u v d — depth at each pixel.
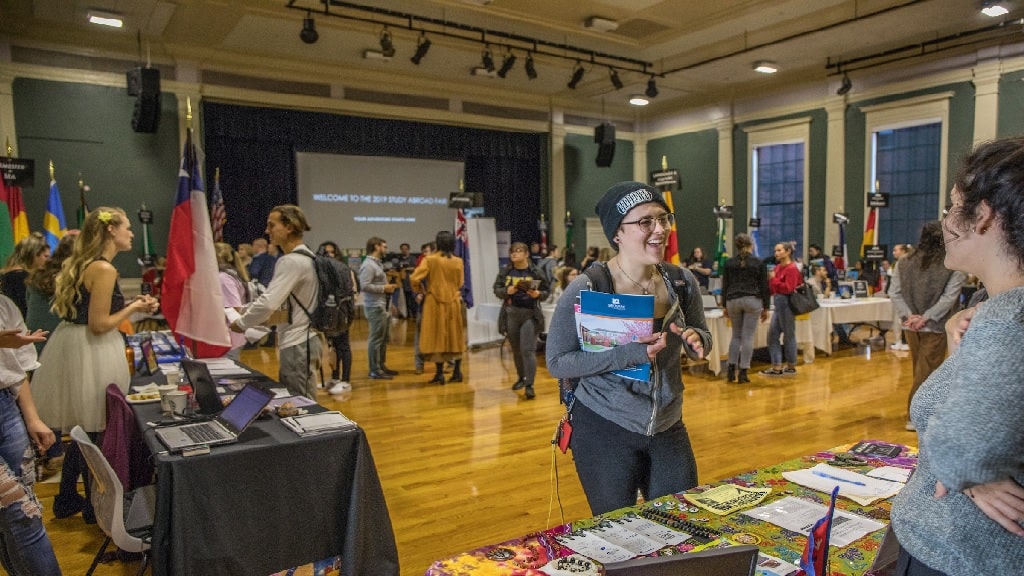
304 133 9.77
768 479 1.54
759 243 11.16
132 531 1.87
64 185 7.93
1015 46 7.91
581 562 1.14
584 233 12.36
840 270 9.25
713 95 11.44
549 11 7.56
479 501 3.03
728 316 5.59
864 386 5.39
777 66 9.69
